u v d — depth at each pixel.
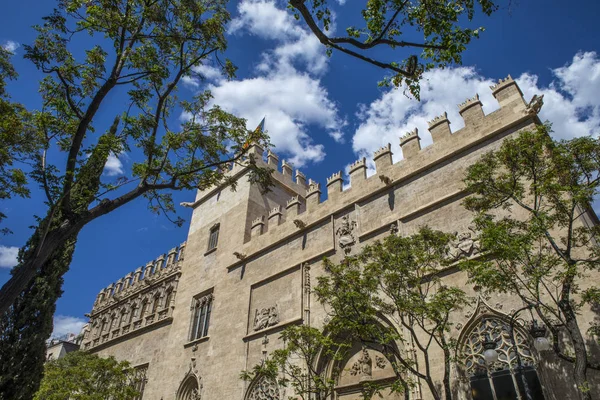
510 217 18.25
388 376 19.80
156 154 15.76
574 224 16.62
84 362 28.89
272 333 25.75
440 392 17.22
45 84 14.73
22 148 15.45
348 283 16.19
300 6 9.84
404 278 15.45
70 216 13.08
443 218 20.70
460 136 22.05
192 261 38.03
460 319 17.83
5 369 18.80
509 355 16.05
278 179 39.00
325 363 22.48
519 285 16.50
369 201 24.89
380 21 10.84
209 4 17.11
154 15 15.54
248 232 33.78
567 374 14.31
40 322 20.39
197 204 42.53
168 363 33.06
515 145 14.06
